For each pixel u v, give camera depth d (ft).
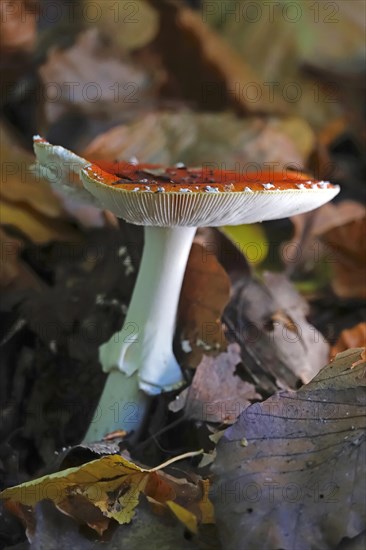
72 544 1.58
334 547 1.54
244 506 1.56
